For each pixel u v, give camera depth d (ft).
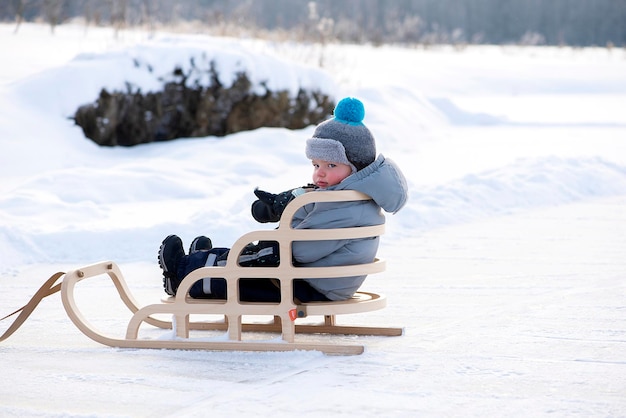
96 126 80.28
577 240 51.75
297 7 371.15
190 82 86.33
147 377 26.45
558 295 38.22
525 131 114.21
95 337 30.22
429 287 40.40
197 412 23.15
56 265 45.80
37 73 83.87
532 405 23.61
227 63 88.53
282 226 28.63
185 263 30.50
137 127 83.25
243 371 27.07
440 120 121.80
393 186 29.27
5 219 51.60
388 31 273.95
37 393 25.02
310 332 32.30
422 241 52.01
